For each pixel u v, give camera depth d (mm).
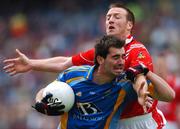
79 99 20062
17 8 73875
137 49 20812
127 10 21828
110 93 19922
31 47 64625
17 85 55719
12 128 50281
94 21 65562
